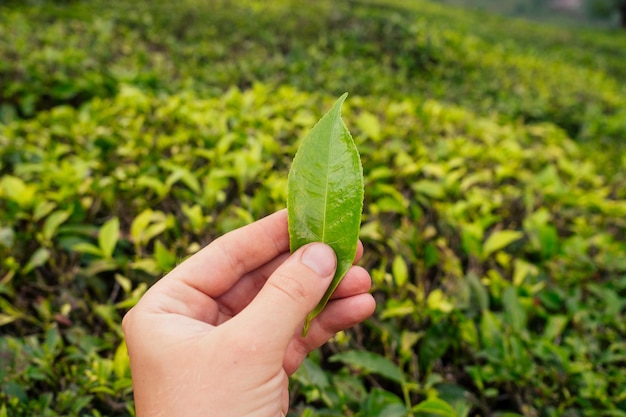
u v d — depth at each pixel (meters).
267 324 0.24
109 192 0.60
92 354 0.41
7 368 0.40
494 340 0.46
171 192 0.64
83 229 0.54
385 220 0.65
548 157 0.91
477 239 0.56
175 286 0.28
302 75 1.20
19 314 0.46
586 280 0.59
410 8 2.83
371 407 0.40
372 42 1.62
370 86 1.20
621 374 0.45
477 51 1.76
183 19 1.61
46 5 1.57
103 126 0.79
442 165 0.73
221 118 0.79
